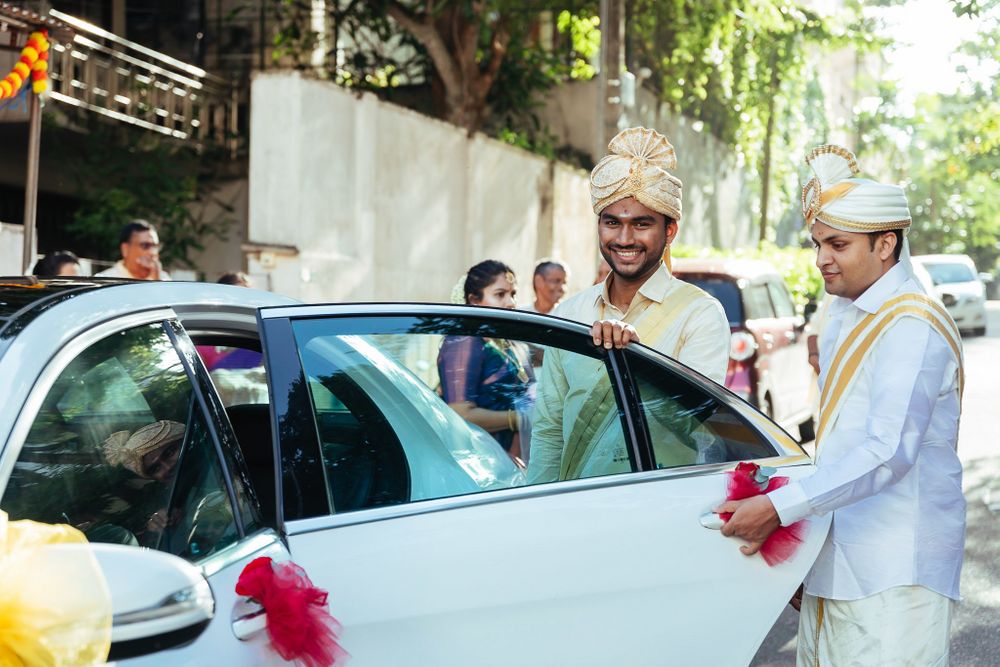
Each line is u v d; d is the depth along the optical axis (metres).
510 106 16.91
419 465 2.50
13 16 6.95
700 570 2.60
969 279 23.03
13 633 1.61
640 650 2.52
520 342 2.74
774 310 9.34
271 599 1.97
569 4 17.33
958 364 2.79
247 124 13.91
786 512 2.62
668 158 3.21
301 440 2.32
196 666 1.90
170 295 2.38
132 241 6.81
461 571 2.33
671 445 2.75
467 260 13.78
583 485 2.59
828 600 2.86
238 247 13.58
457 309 2.70
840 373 2.85
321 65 15.83
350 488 2.35
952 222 50.19
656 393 2.80
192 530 2.12
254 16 16.02
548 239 16.30
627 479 2.64
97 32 11.51
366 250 11.56
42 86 7.24
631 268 3.26
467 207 13.75
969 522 7.23
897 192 2.81
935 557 2.76
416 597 2.27
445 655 2.29
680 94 20.98
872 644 2.76
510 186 14.92
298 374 2.38
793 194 29.73
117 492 2.04
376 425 2.47
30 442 1.92
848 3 22.41
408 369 2.61
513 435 2.69
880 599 2.75
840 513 2.82
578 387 2.75
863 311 2.86
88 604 1.64
